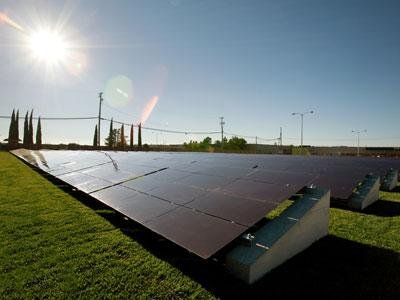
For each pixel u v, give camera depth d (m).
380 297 3.86
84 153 22.78
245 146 88.94
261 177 6.64
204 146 92.56
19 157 26.34
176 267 4.81
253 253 4.38
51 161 17.92
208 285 4.23
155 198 6.34
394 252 5.33
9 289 4.15
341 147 87.25
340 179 9.62
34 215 7.87
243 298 3.87
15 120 66.94
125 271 4.69
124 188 7.75
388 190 13.28
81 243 5.86
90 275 4.56
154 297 3.96
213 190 6.16
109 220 7.45
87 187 8.67
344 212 8.47
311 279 4.32
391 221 7.49
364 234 6.30
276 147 92.44
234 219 4.55
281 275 4.42
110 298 3.95
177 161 11.70
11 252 5.41
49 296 3.99
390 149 81.12
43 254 5.34
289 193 5.12
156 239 6.05
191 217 4.95
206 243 4.02
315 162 13.62
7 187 12.28
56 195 10.57
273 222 5.16
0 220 7.39
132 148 66.94
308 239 5.43
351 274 4.48
